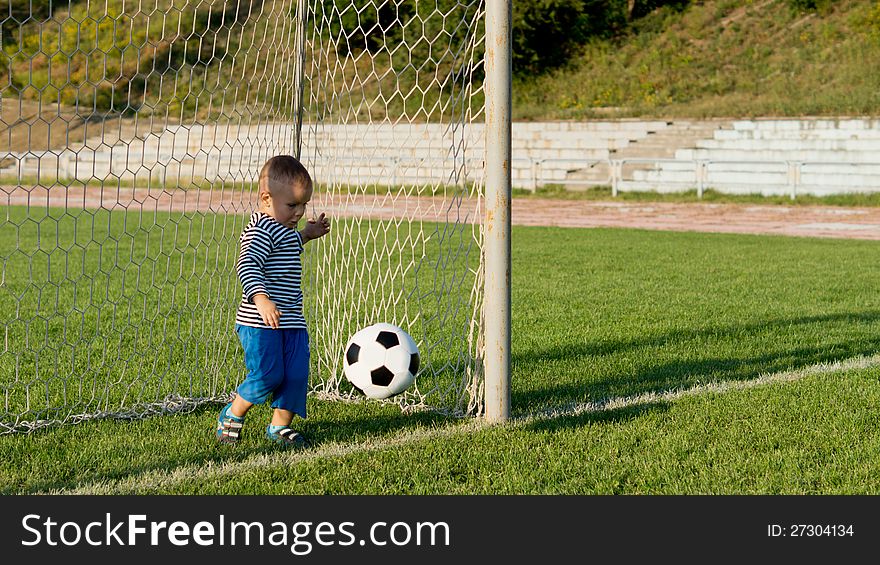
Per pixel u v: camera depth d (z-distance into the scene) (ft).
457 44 22.70
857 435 16.99
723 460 15.70
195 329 27.20
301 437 16.75
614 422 17.85
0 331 27.25
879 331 27.76
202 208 74.64
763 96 113.50
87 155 104.22
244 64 23.76
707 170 97.04
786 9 132.77
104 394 20.12
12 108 106.93
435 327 28.07
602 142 108.58
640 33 136.36
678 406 18.95
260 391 16.21
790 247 53.72
